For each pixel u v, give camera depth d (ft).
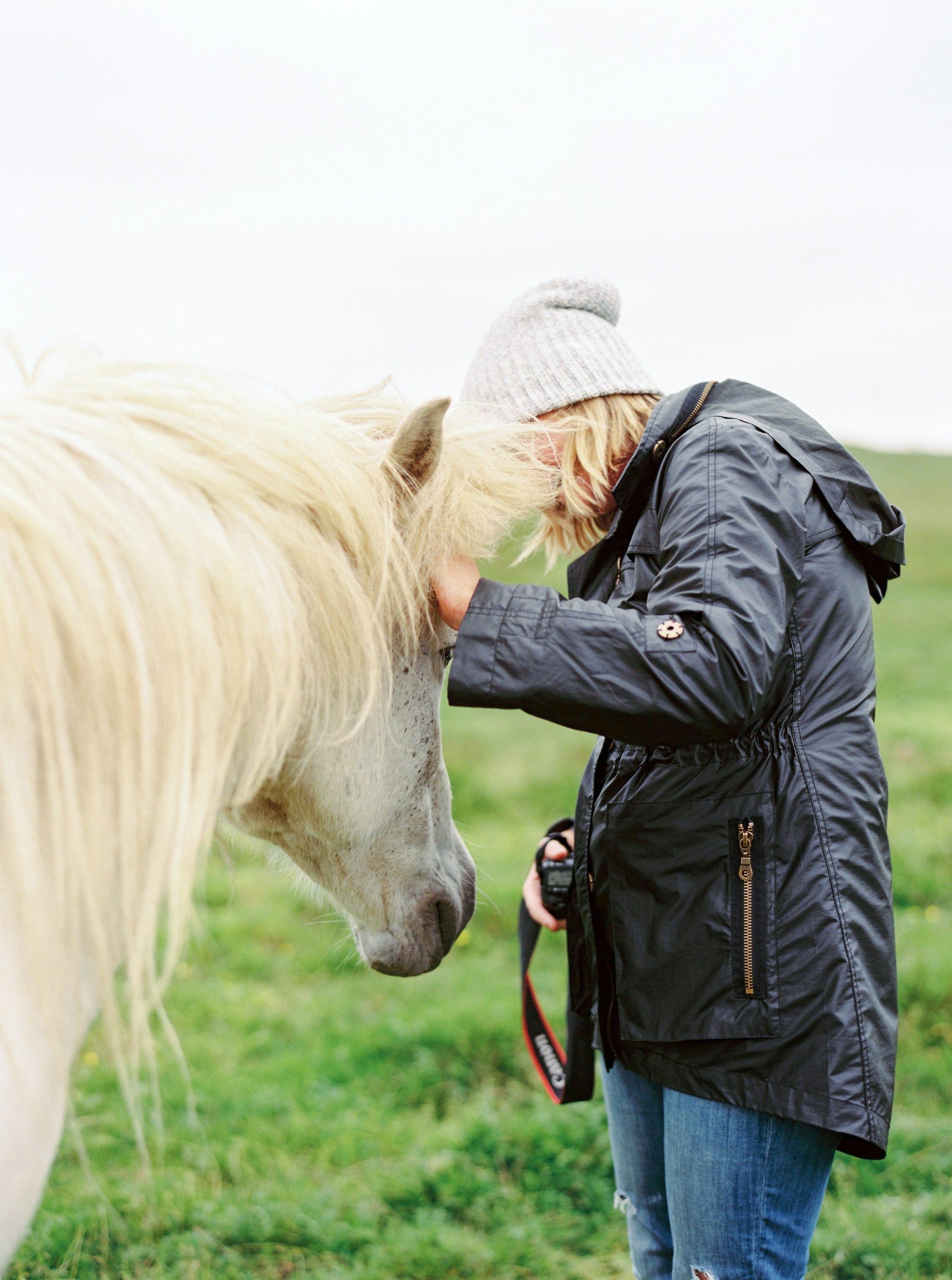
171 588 3.03
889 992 4.20
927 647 44.62
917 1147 9.09
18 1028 2.85
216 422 3.38
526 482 4.16
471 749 26.73
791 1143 4.25
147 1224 8.26
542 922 6.02
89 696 2.94
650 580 4.38
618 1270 7.88
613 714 3.61
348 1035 11.82
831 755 4.21
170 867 3.03
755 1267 4.35
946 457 118.73
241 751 3.43
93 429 3.18
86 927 3.15
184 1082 10.80
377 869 4.39
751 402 4.65
